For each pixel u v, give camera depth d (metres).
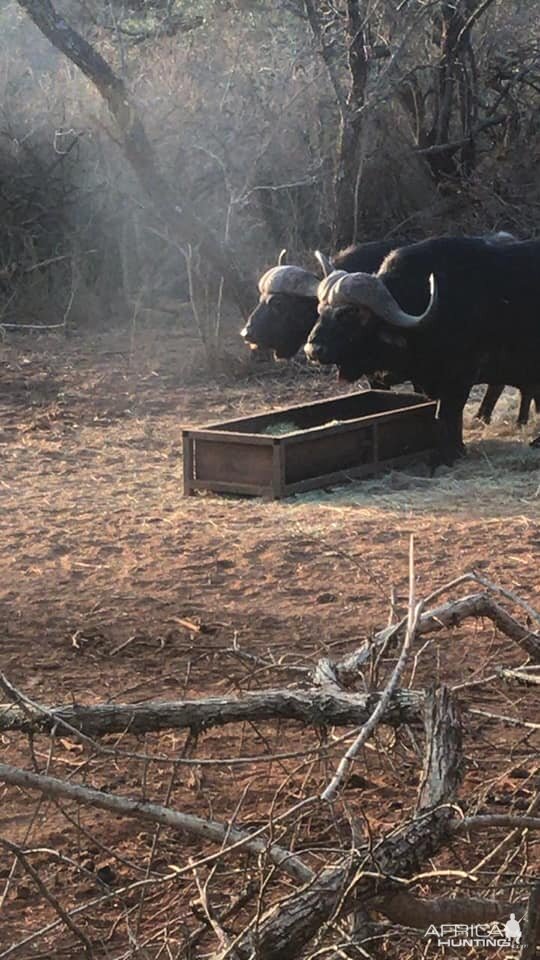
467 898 3.75
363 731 3.86
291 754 3.94
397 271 11.12
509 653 6.87
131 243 18.72
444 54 18.05
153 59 19.84
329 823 5.06
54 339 16.75
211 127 18.30
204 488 10.16
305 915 3.48
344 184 16.48
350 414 11.23
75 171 18.70
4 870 4.91
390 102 18.42
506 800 5.22
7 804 5.43
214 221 18.09
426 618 4.72
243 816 5.25
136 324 17.55
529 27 20.64
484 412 12.30
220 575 8.31
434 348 10.95
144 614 7.67
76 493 10.28
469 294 11.00
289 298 12.48
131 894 4.64
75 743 5.87
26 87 19.98
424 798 3.89
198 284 17.23
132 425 12.66
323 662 4.84
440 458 10.94
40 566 8.57
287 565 8.45
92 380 14.52
